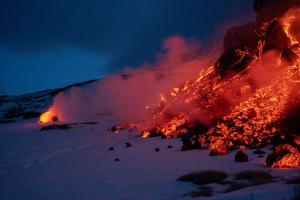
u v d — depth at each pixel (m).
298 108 22.70
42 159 27.12
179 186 14.23
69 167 22.81
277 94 24.81
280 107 23.70
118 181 16.59
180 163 19.30
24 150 32.41
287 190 10.80
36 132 44.84
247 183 13.20
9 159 28.52
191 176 14.86
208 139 25.41
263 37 29.36
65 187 16.97
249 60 30.30
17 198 16.17
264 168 15.58
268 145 21.91
